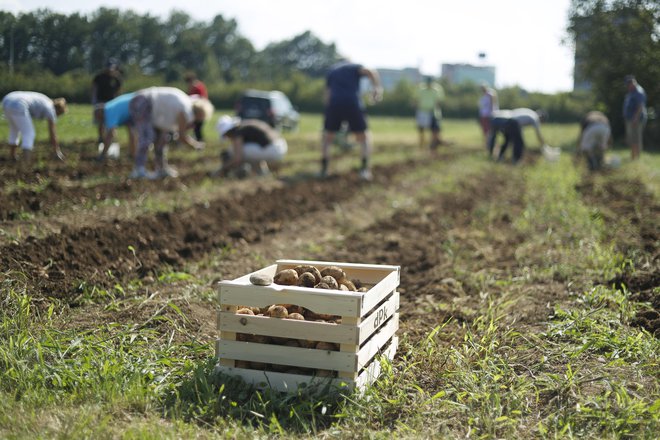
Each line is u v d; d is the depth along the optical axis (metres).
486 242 7.80
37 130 16.22
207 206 8.83
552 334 4.46
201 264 6.35
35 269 5.25
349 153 19.42
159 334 4.43
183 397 3.50
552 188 11.56
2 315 4.29
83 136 16.48
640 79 24.14
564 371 3.93
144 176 10.49
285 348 3.61
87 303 4.95
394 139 27.77
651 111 24.61
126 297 5.16
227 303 3.71
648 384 3.65
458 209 10.23
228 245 6.94
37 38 15.25
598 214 8.79
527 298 5.43
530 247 7.29
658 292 5.09
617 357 4.01
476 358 4.15
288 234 8.17
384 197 11.51
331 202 10.55
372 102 12.91
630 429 3.15
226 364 3.72
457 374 3.83
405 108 52.69
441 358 4.11
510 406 3.48
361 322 3.66
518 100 46.19
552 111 44.97
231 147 12.38
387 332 4.14
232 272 6.21
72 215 7.69
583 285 5.66
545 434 3.18
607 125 14.73
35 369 3.54
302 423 3.23
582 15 24.73
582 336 4.36
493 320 4.76
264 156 12.20
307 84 53.84
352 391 3.53
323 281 3.86
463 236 8.05
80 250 5.88
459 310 5.21
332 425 3.29
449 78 63.69
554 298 5.40
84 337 4.08
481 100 20.91
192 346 4.21
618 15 24.42
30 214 7.42
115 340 4.23
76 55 16.30
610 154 19.95
